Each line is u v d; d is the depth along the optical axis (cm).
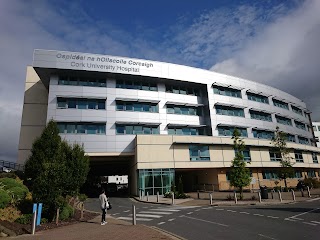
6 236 1030
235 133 2658
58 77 3597
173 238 898
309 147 5334
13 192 1644
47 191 1420
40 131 3838
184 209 1848
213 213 1582
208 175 3975
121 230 1090
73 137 3431
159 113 3916
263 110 4859
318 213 1446
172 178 3447
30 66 4081
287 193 2983
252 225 1156
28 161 2294
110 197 3425
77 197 2138
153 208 2019
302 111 6253
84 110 3550
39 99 3966
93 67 3619
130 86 3891
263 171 4291
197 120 4184
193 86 4344
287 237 906
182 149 3609
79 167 2248
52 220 1440
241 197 2380
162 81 4062
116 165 4703
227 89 4534
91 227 1224
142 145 3416
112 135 3575
